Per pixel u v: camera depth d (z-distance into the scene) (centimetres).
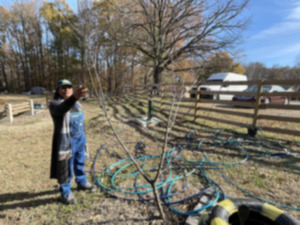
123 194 288
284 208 249
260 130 553
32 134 633
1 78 4334
